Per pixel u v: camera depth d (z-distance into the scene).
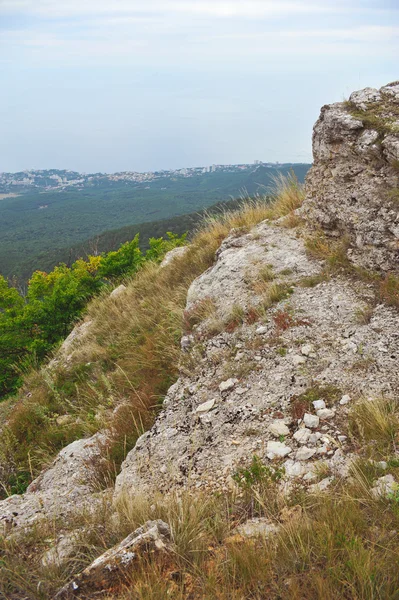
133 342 7.77
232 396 4.88
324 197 6.99
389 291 5.30
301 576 2.42
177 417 4.93
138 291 10.33
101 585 2.62
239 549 2.70
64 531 3.56
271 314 5.90
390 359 4.44
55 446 6.06
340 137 6.74
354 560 2.31
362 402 3.99
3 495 5.36
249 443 4.14
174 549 2.77
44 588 2.79
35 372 9.42
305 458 3.70
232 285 6.87
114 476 4.57
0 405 8.73
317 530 2.68
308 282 6.21
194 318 6.72
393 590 2.20
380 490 2.95
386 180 6.02
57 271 16.38
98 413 5.93
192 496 3.56
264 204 9.66
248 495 3.40
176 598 2.39
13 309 13.55
